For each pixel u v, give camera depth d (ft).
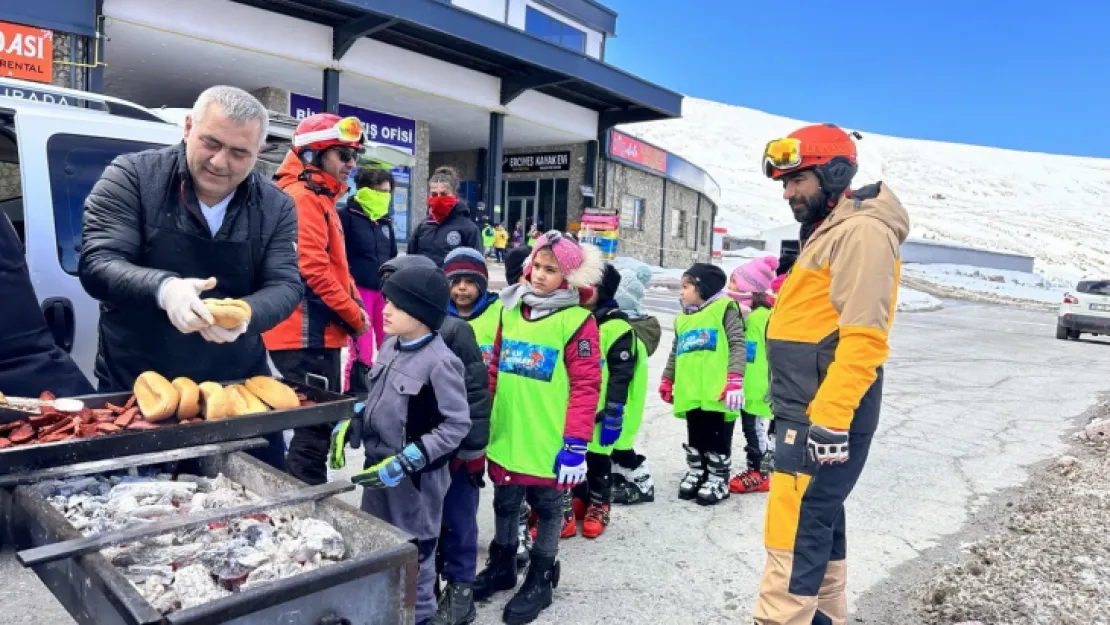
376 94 57.41
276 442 9.08
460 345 8.89
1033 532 13.28
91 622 4.63
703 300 14.49
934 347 44.55
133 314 7.62
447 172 16.24
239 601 4.27
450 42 53.78
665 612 10.18
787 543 7.86
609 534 12.92
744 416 15.87
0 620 8.77
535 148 80.28
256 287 8.14
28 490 5.47
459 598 9.28
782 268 15.53
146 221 7.38
